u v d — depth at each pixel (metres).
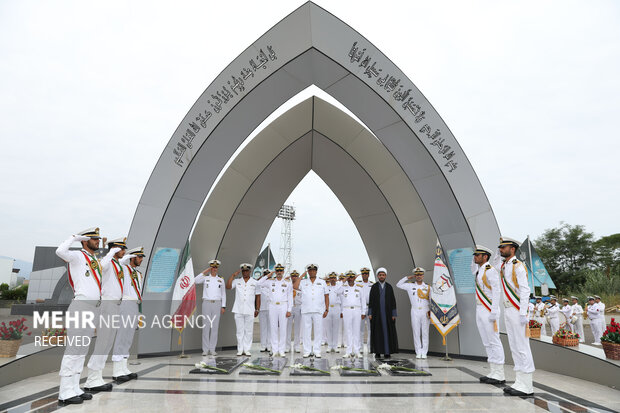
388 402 4.44
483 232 7.54
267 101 7.98
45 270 23.91
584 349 6.07
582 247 34.41
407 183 9.43
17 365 5.36
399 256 10.05
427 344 8.11
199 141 7.75
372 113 8.02
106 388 4.98
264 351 9.20
